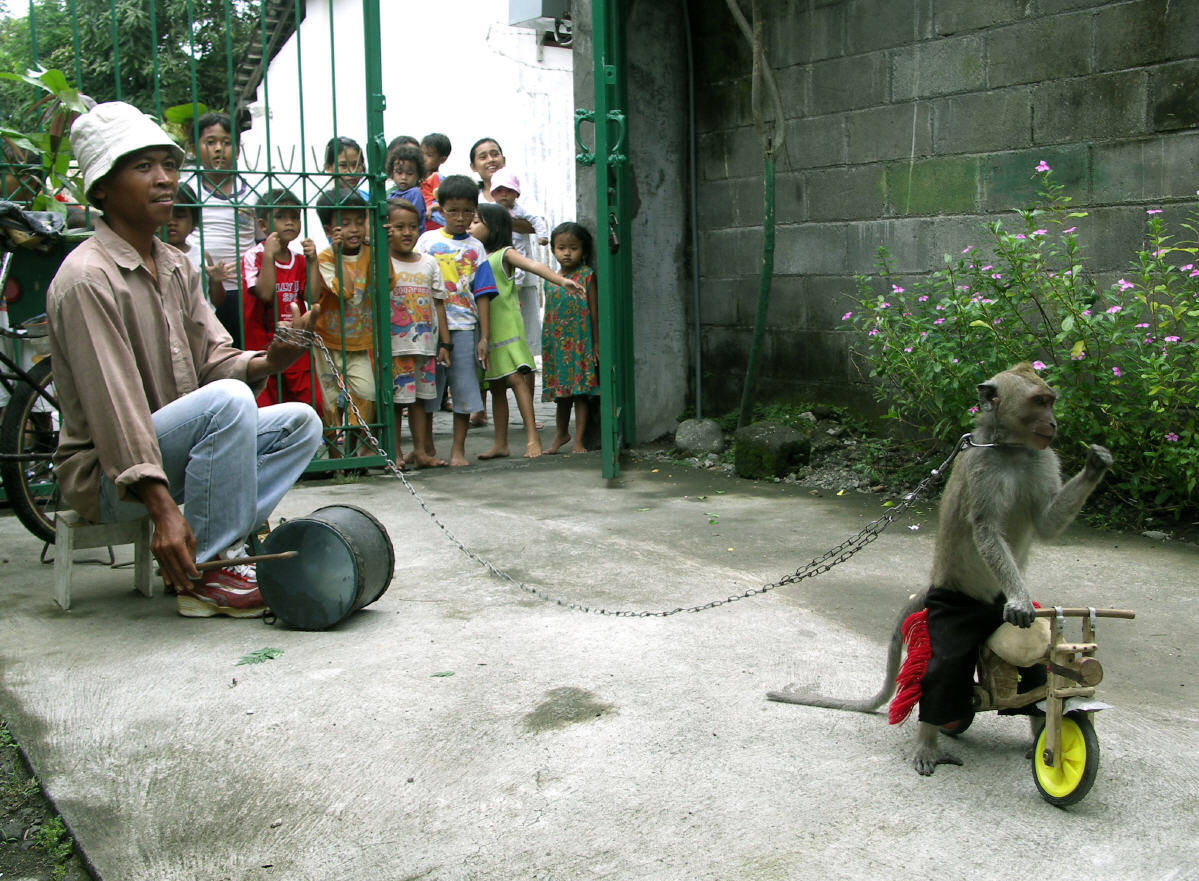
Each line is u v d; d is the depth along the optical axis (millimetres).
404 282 7125
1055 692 2742
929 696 2920
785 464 6824
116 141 3967
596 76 6438
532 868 2533
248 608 4262
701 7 7984
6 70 5770
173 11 17906
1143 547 5086
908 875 2477
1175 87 5609
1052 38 6082
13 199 5461
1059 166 6133
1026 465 2836
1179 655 3768
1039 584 4559
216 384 4172
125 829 2734
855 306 7258
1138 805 2770
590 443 8172
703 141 8117
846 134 7203
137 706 3422
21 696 3508
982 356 5875
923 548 5137
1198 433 5160
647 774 2961
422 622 4188
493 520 5836
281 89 19250
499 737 3186
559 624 4145
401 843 2650
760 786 2893
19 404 4867
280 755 3094
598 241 6605
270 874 2535
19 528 5805
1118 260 5926
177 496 4367
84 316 3871
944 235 6738
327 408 7043
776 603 4363
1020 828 2672
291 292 6629
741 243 7961
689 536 5441
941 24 6594
